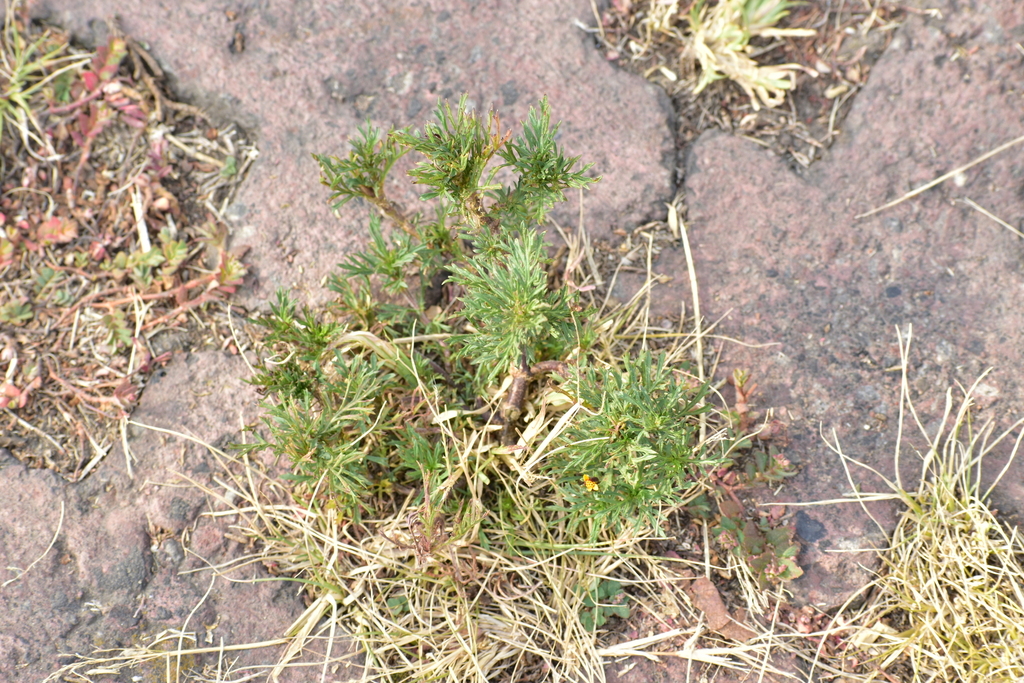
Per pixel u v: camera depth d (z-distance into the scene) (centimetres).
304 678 107
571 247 115
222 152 118
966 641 106
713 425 111
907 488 110
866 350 112
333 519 109
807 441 111
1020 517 109
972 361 112
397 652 108
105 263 115
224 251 115
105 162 117
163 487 110
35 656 107
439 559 107
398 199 116
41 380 112
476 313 102
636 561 110
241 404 112
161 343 114
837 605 108
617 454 103
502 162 116
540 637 108
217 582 109
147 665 107
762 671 106
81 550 109
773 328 113
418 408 109
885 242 115
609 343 113
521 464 108
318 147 118
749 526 108
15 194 116
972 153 117
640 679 106
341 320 113
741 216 116
